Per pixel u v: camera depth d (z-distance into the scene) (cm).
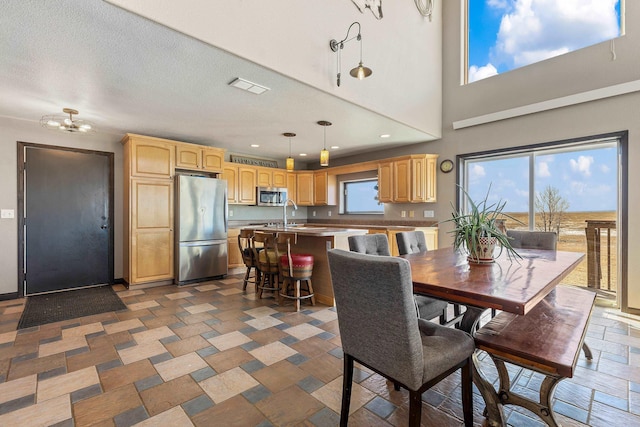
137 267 416
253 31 238
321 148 557
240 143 516
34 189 394
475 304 130
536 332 154
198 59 234
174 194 450
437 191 495
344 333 148
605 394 180
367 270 128
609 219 358
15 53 221
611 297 358
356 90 329
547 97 385
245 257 405
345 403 149
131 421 157
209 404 170
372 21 352
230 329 275
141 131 429
